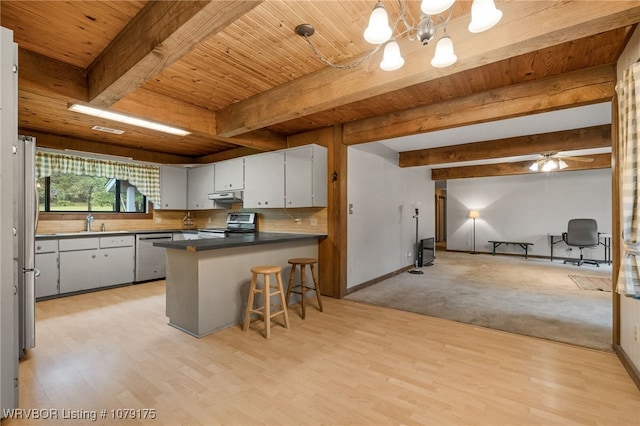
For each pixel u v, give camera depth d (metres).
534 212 8.29
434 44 2.04
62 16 1.90
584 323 3.20
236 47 2.29
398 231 6.07
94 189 5.15
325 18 1.96
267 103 3.03
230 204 5.67
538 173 8.04
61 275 4.13
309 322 3.24
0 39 1.58
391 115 3.70
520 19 1.73
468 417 1.71
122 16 1.92
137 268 4.95
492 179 8.95
